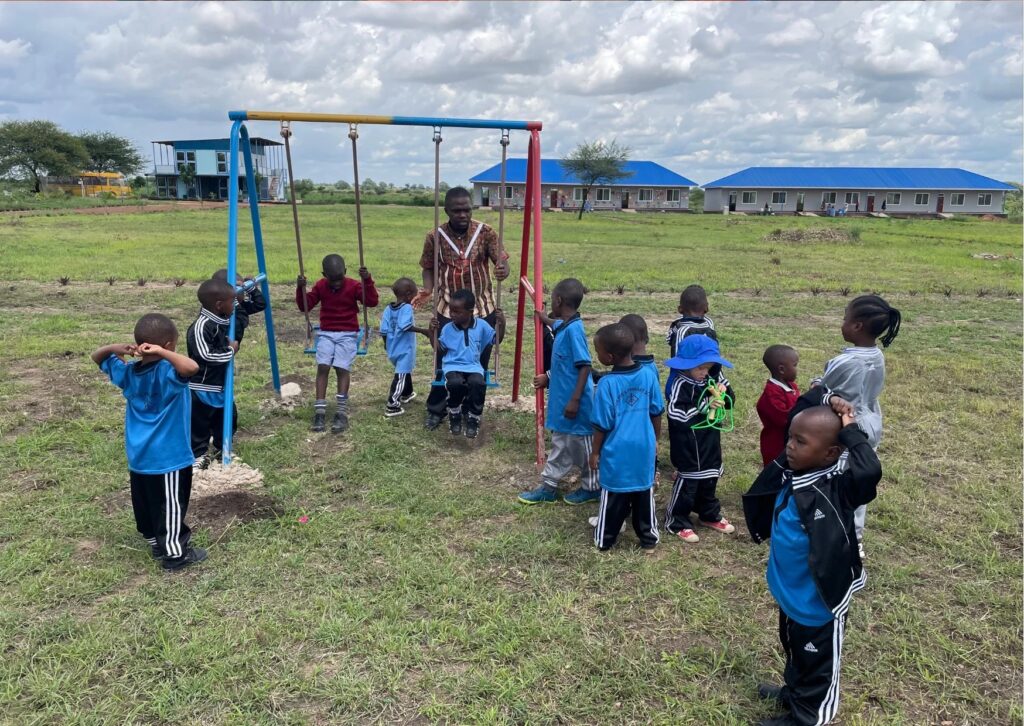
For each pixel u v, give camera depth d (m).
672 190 74.38
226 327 5.34
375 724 3.05
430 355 9.62
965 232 43.38
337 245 25.23
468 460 6.01
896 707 3.24
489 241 6.73
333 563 4.31
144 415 4.05
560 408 5.07
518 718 3.11
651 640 3.68
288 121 5.74
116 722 3.02
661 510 5.18
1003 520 5.04
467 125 5.91
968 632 3.76
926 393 8.15
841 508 2.89
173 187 76.12
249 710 3.11
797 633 2.97
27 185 76.12
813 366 9.24
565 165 68.19
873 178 71.88
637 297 14.95
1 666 3.31
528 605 3.92
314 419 6.67
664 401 4.87
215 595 3.95
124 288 14.26
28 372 8.09
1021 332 11.90
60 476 5.37
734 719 3.12
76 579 4.04
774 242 32.06
